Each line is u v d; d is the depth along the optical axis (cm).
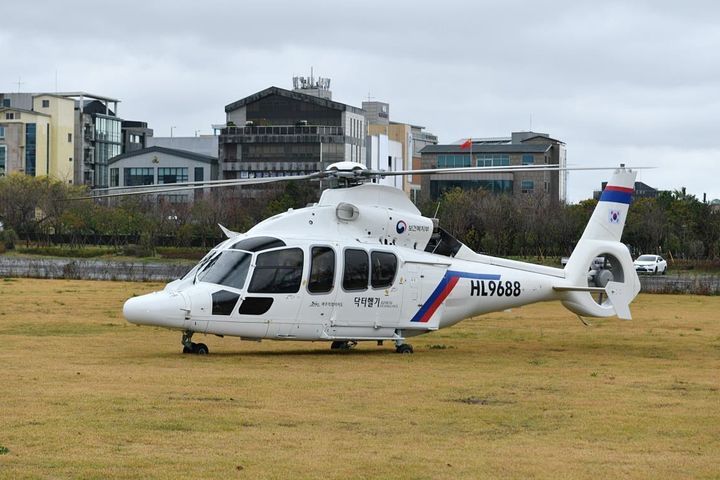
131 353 2562
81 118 15912
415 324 2677
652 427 1658
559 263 8069
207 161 13812
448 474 1322
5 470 1289
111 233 9494
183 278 2542
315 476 1297
